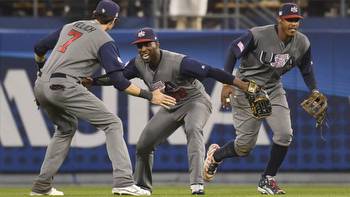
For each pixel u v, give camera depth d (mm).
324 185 41562
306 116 41469
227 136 41000
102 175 41281
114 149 25094
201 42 41219
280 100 28703
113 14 25594
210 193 30875
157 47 26266
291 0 49844
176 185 41125
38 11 50562
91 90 40812
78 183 41125
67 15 48562
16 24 48875
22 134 40938
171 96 27094
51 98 25109
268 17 49125
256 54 28094
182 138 41188
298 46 28109
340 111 41688
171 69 26438
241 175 41531
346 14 50281
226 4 48031
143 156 27797
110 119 25297
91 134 41094
